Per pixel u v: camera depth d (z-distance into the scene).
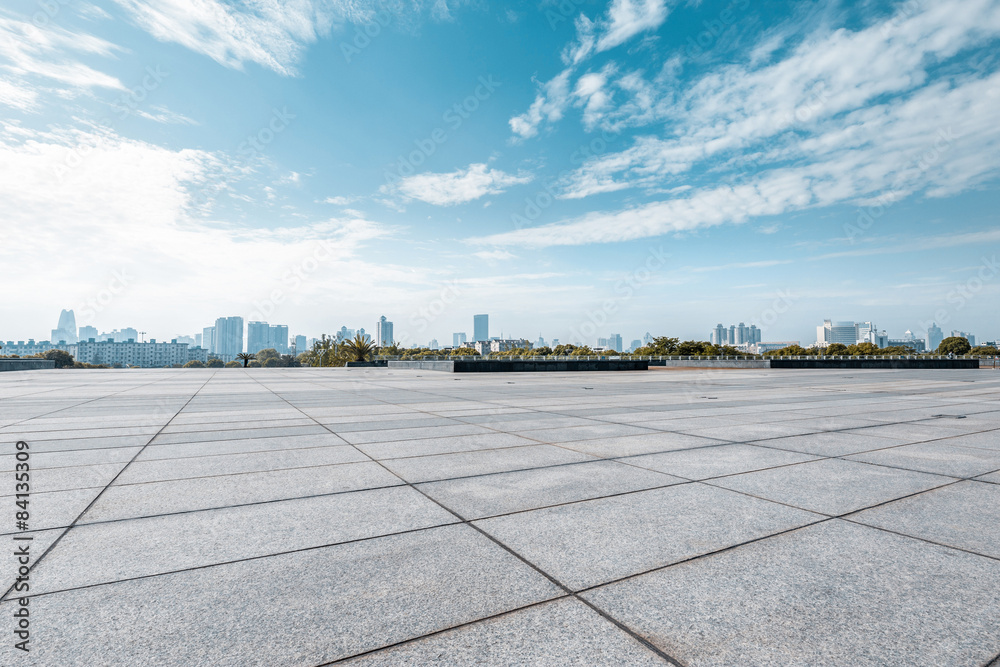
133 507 4.52
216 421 10.04
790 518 4.26
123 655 2.33
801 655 2.37
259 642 2.46
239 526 4.05
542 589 3.02
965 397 15.54
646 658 2.34
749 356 59.44
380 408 12.42
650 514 4.36
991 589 3.02
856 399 14.94
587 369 38.12
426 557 3.46
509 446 7.41
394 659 2.33
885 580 3.13
